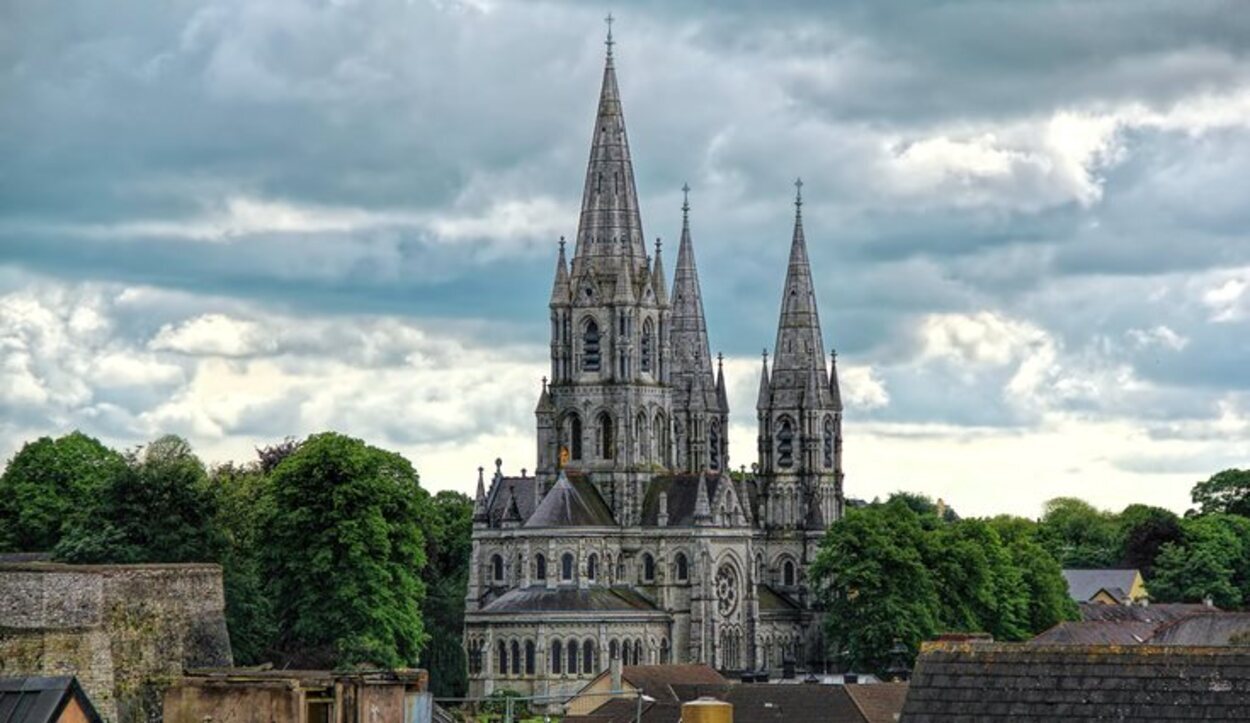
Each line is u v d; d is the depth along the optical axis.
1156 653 75.56
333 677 100.44
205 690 96.94
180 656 124.12
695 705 93.69
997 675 76.38
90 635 116.31
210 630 127.31
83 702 88.19
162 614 123.62
